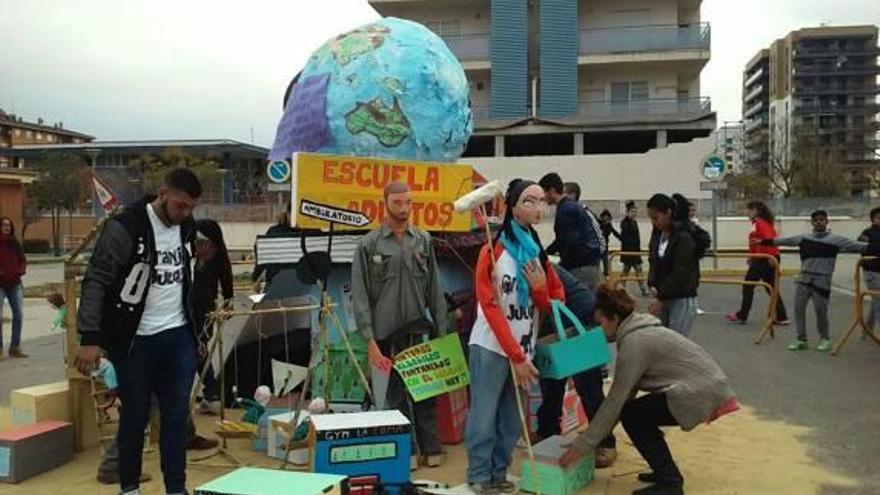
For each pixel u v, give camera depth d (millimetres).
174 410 4906
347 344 5922
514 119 41719
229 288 6941
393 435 5094
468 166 7164
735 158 100188
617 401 5043
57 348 11969
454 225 7078
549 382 6121
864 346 10984
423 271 5805
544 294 5156
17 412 6324
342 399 6598
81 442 6379
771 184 65438
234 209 36250
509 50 42062
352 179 6633
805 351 10633
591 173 37719
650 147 43750
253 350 7879
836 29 132375
